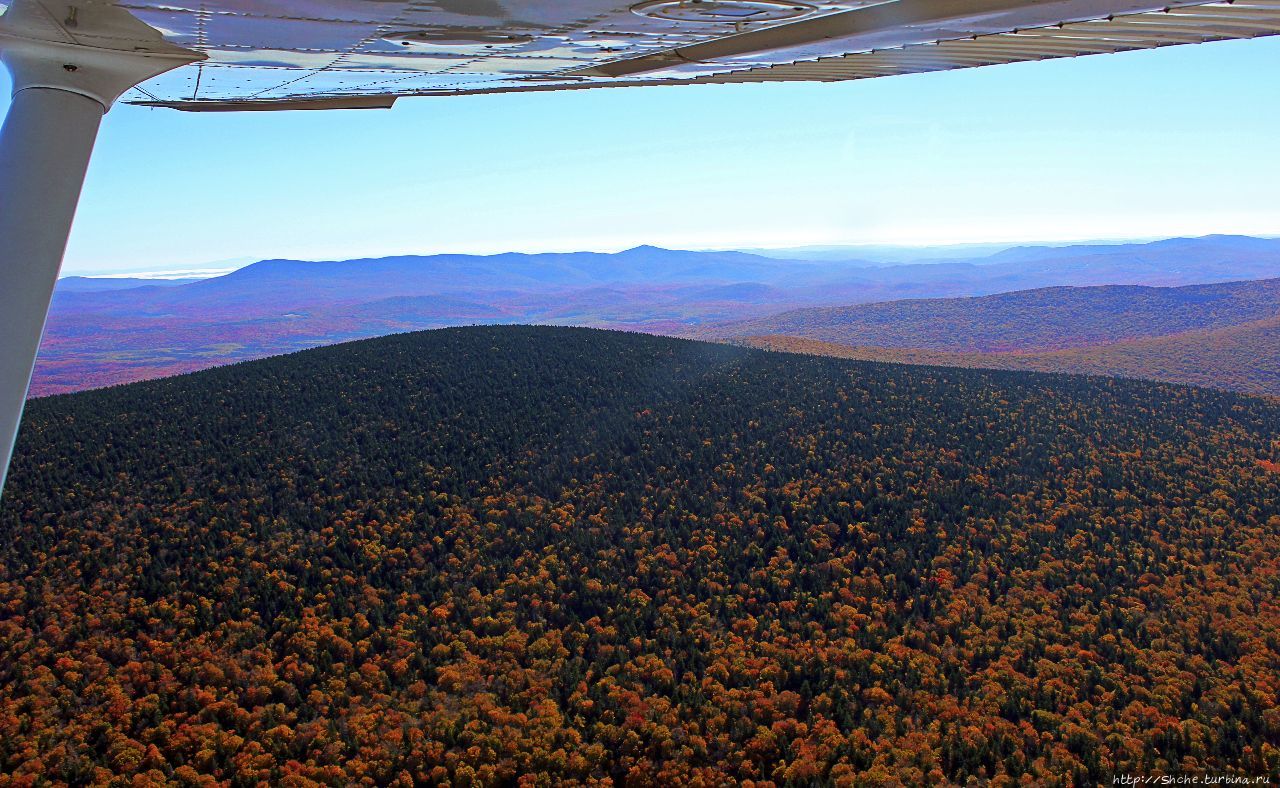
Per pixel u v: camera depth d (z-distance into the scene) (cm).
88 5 1168
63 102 1295
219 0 1168
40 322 1242
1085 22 1433
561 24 1416
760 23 1466
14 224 1220
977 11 1334
